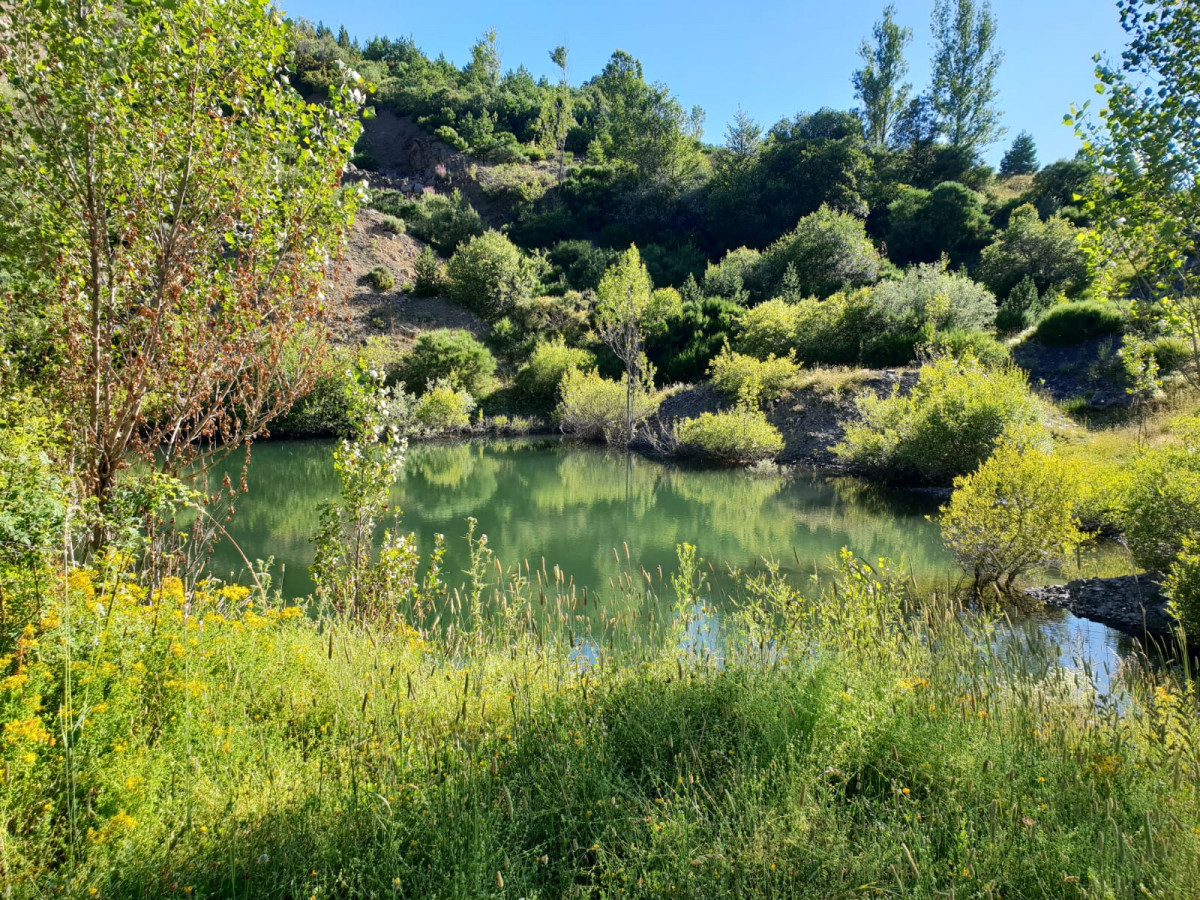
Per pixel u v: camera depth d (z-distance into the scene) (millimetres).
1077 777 2828
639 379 25266
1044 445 14195
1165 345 16047
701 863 2322
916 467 16219
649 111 54812
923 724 3166
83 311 4750
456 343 30141
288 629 4465
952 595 8492
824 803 2635
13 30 4238
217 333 5090
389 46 80562
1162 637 6883
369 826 2518
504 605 5734
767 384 22703
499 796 2684
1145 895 2125
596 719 3383
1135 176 5629
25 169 4355
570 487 17734
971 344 20172
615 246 45656
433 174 53969
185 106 4758
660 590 8914
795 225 45219
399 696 3648
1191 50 5164
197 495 4805
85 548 4461
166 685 3195
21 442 3307
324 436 26062
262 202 5121
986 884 2186
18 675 2709
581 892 2277
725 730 3287
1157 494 7809
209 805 2613
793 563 10375
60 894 2098
